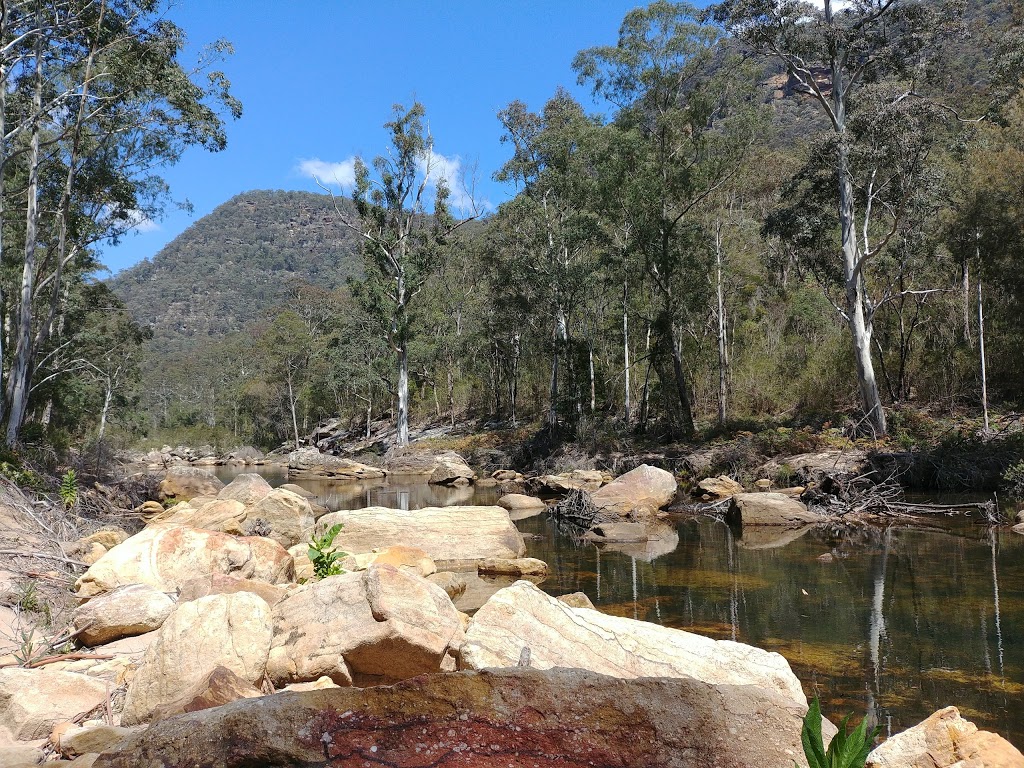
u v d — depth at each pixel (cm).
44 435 2414
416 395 6619
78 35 2345
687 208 3356
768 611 972
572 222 3656
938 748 405
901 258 2934
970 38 2616
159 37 2391
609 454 3191
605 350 4334
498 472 3497
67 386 3872
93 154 2705
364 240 4600
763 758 341
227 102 2502
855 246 2761
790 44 2806
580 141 3512
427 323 5806
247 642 548
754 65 3247
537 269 3888
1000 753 387
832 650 798
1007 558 1254
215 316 18375
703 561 1357
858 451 2333
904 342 3234
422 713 329
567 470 3167
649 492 2089
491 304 4666
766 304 4353
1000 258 2583
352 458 5178
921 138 2438
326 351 6450
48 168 2689
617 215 3409
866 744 280
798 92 2928
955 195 2736
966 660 755
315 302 7612
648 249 3294
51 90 2588
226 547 899
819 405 3341
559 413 3947
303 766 301
